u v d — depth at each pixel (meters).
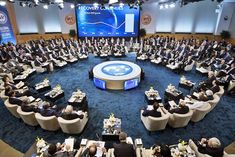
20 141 5.80
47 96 7.91
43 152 4.27
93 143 4.52
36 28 18.33
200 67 11.67
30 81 10.44
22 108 6.16
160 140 5.83
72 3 15.96
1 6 14.98
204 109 6.22
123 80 9.22
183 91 9.20
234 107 7.82
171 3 15.86
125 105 7.93
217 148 4.32
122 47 15.96
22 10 17.05
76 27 18.72
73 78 10.97
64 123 5.58
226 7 17.23
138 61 14.14
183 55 12.93
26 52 14.20
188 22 18.88
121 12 17.91
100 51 15.45
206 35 18.72
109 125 5.67
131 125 6.55
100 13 17.84
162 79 10.76
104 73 9.98
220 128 6.41
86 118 6.50
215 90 7.62
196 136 6.01
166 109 6.76
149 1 17.52
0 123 6.73
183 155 4.43
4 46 13.95
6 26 15.62
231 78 9.13
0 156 5.23
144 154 4.29
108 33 18.58
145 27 19.16
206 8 18.05
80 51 15.14
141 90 9.41
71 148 4.56
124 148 3.88
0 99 8.63
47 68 11.77
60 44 16.70
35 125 6.35
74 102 7.25
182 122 6.04
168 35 19.31
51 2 13.75
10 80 9.31
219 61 11.59
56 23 19.03
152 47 15.36
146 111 5.96
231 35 17.64
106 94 9.00
